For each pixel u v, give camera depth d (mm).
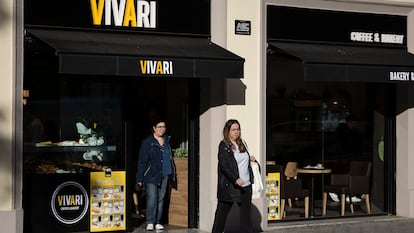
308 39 13281
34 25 11125
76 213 11805
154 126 12469
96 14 11586
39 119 11562
